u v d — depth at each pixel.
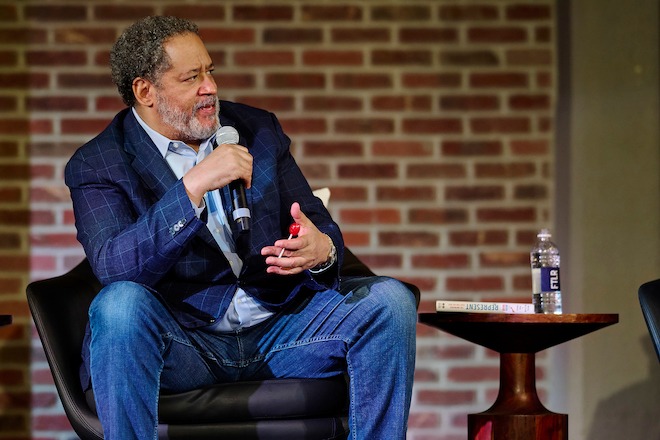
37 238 10.49
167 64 7.48
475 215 10.74
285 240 6.89
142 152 7.56
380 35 10.77
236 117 8.05
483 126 10.78
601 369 10.64
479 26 10.81
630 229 10.68
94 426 7.02
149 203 7.41
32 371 10.41
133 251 6.83
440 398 10.63
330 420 7.05
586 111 10.74
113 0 10.63
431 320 7.94
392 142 10.73
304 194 7.95
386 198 10.71
